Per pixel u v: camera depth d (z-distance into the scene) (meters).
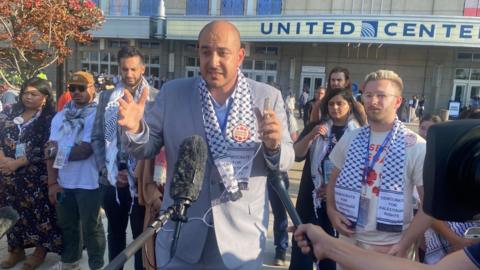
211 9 24.88
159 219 1.41
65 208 3.47
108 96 3.27
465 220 1.00
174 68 25.33
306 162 3.30
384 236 2.30
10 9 7.30
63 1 7.74
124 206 3.27
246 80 1.96
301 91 24.28
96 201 3.43
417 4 22.34
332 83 3.41
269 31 21.81
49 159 3.44
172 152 1.96
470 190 0.95
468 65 22.22
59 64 7.96
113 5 25.94
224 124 1.91
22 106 3.60
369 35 20.31
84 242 3.81
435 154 0.97
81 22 8.12
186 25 23.39
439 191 0.97
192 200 1.54
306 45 23.83
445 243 2.49
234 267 1.88
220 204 1.89
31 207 3.55
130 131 1.72
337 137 3.12
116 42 25.72
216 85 1.82
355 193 2.38
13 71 8.51
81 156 3.31
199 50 1.83
